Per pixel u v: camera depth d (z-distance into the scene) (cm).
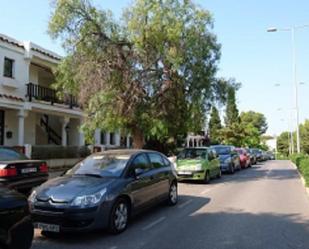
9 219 545
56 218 777
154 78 2106
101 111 2091
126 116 2106
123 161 962
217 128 6700
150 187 1005
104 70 2066
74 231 787
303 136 8400
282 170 2942
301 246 748
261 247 739
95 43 2083
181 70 2117
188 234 832
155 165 1091
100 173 918
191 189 1620
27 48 2494
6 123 2506
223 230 870
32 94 2497
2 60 2300
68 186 827
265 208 1149
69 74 2116
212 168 1986
